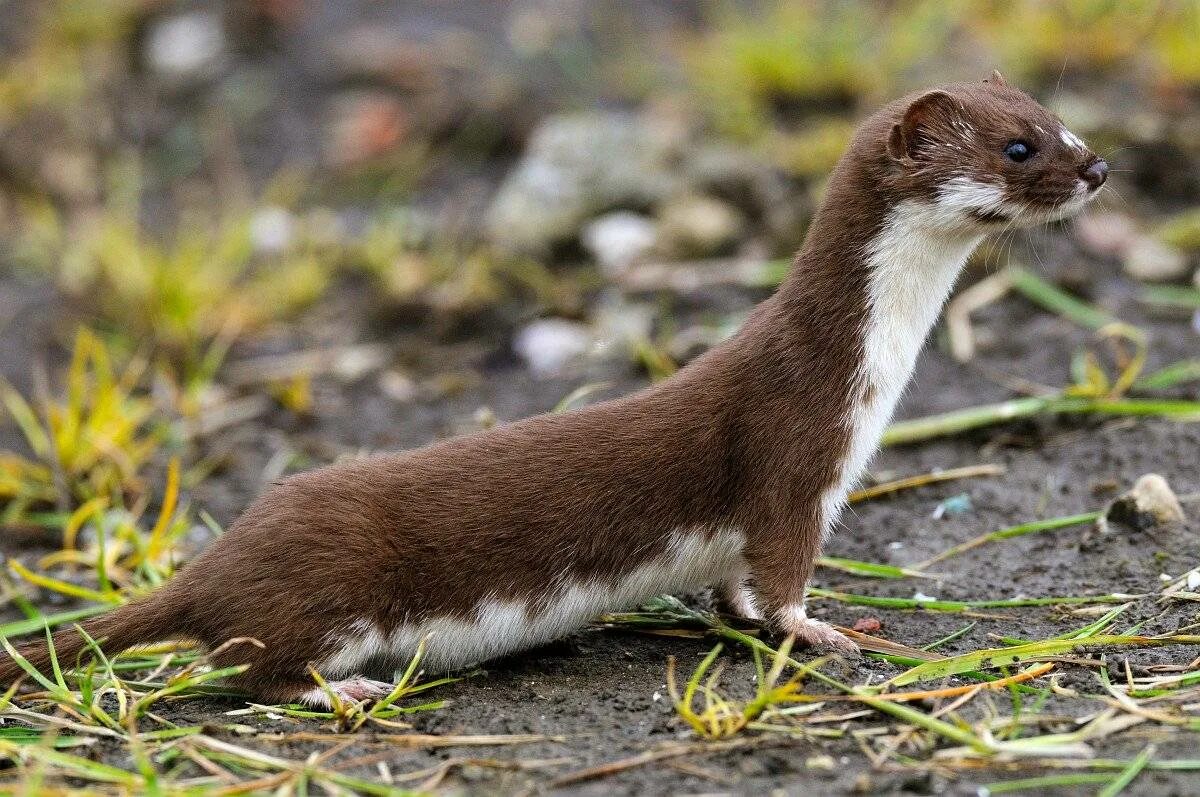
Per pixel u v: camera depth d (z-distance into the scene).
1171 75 17.81
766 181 16.62
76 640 8.36
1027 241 15.12
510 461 8.44
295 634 8.08
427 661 8.55
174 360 15.60
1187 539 9.75
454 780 7.23
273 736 7.78
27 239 19.16
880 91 18.50
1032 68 18.45
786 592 8.59
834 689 8.07
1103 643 8.34
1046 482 11.10
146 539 11.52
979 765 7.08
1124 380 12.14
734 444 8.50
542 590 8.45
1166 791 6.73
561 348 14.86
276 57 22.25
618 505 8.42
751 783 7.02
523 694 8.34
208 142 20.97
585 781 7.11
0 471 12.68
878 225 8.52
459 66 21.05
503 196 17.64
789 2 20.16
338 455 13.22
